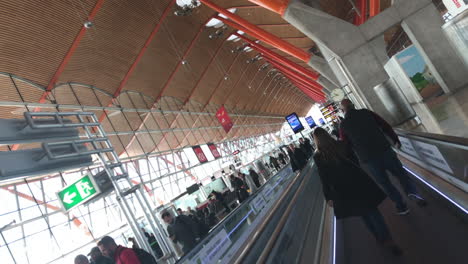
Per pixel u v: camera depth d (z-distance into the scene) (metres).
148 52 28.69
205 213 24.89
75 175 26.31
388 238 4.09
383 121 5.27
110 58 24.94
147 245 9.08
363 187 4.25
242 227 6.98
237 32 40.78
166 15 26.12
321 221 6.71
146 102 32.25
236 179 19.17
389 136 5.32
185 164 38.03
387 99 15.58
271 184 10.91
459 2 11.02
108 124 28.58
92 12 20.58
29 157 7.29
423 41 15.84
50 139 7.85
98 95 26.38
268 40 27.34
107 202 27.34
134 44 25.80
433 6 16.00
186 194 26.11
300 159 16.55
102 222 26.22
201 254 4.95
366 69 17.06
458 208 4.22
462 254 3.32
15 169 6.87
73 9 19.59
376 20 16.77
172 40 30.36
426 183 5.80
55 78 21.80
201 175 40.22
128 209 9.09
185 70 35.28
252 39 45.56
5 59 18.64
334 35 17.23
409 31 16.22
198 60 37.09
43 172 7.43
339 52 17.23
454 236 3.79
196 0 25.52
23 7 17.41
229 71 46.34
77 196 8.70
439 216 4.58
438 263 3.37
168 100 35.66
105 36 23.23
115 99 28.06
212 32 36.19
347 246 5.06
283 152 38.34
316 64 26.66
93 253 7.04
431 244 3.86
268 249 3.54
